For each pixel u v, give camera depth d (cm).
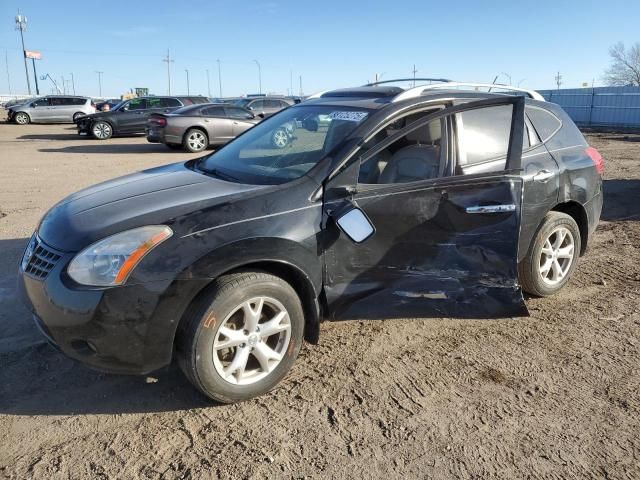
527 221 410
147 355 283
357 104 384
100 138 2080
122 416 297
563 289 476
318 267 323
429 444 274
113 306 273
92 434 282
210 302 286
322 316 344
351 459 263
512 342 381
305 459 263
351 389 322
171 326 283
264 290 302
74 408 304
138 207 313
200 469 256
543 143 436
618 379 334
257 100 2197
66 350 284
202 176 374
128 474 253
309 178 328
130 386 327
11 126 2816
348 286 338
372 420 293
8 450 269
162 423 292
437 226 353
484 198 361
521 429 286
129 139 2120
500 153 393
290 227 310
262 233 300
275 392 320
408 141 363
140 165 1293
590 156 468
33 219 721
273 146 391
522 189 370
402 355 362
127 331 277
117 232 287
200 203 309
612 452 269
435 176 362
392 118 357
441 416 296
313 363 352
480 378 334
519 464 260
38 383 328
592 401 311
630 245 605
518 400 312
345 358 358
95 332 274
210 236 290
